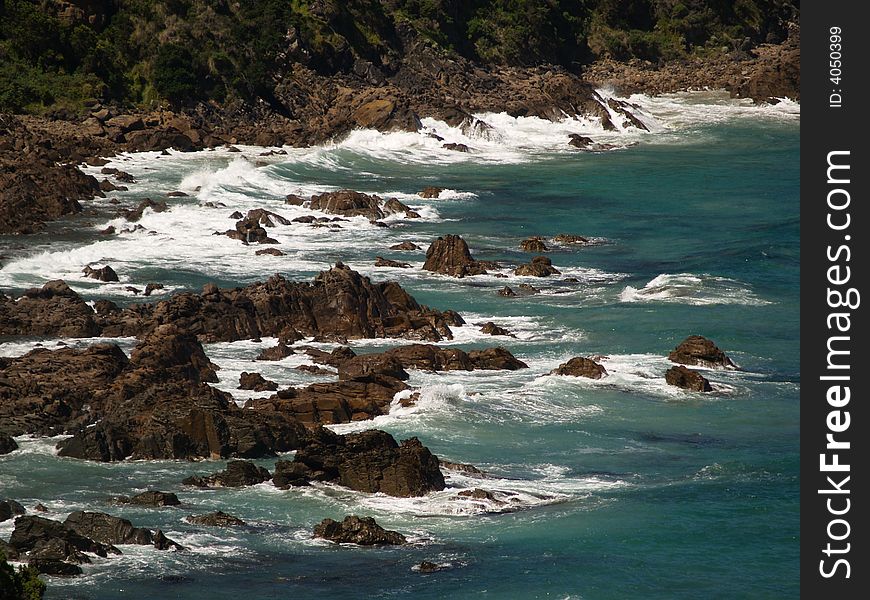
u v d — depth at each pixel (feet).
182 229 561.43
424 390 349.61
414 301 444.55
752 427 344.28
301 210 620.08
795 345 423.64
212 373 359.46
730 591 240.12
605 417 348.18
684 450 324.80
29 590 202.49
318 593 232.53
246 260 517.14
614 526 269.85
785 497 287.89
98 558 241.14
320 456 287.69
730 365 400.06
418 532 264.52
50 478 286.25
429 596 233.55
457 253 514.68
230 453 306.96
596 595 236.84
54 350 366.02
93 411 324.19
